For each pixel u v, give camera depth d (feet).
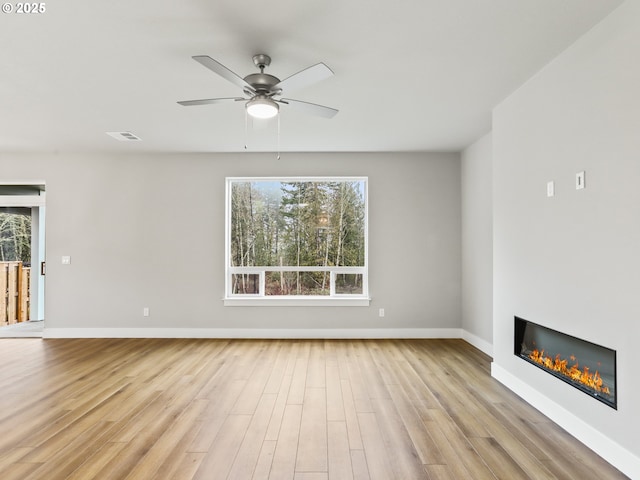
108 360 13.97
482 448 7.87
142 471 7.04
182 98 11.19
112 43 8.15
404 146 16.67
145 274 17.62
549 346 9.42
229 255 18.03
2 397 10.53
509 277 11.23
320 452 7.70
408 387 11.30
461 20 7.43
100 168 17.65
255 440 8.17
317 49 8.48
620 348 7.12
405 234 17.69
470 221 16.47
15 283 18.62
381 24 7.53
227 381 11.78
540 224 9.68
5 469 7.09
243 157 17.78
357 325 17.58
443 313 17.57
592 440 7.80
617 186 7.19
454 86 10.51
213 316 17.62
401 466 7.21
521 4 6.94
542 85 9.53
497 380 11.90
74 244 17.58
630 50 6.86
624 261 7.04
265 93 8.91
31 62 8.96
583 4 6.98
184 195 17.71
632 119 6.84
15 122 13.32
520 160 10.59
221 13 7.12
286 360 14.01
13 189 18.35
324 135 15.01
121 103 11.59
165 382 11.70
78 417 9.27
